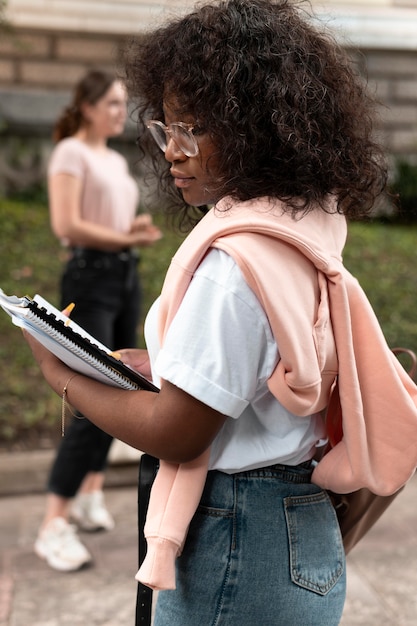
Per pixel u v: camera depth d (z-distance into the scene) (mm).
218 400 1206
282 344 1219
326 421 1429
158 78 1327
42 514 3574
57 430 4316
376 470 1387
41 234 7383
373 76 9062
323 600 1369
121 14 8453
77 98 3281
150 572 1290
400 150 9242
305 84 1242
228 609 1336
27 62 8555
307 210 1271
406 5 9094
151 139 1629
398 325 5840
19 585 2969
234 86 1227
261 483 1354
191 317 1219
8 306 1297
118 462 3873
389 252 7641
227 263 1219
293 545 1347
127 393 1317
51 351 1388
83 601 2873
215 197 1333
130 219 3391
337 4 8820
